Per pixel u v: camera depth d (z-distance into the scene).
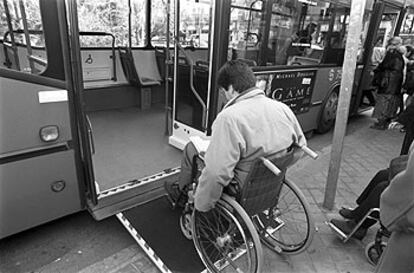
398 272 1.20
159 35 5.61
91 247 2.40
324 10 4.20
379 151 4.81
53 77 1.98
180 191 2.41
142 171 3.21
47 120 2.01
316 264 2.35
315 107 4.82
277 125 1.80
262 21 3.40
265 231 2.42
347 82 2.64
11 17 1.86
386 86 5.76
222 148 1.65
